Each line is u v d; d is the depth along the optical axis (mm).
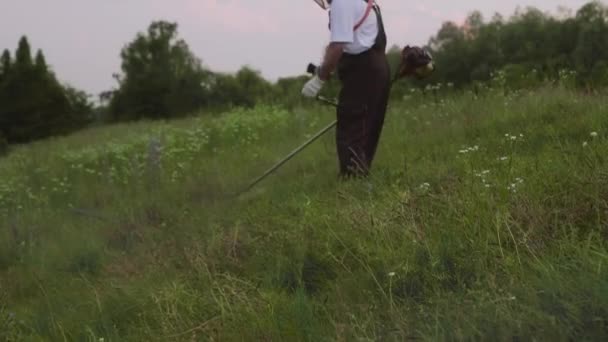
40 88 48188
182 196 7906
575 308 2750
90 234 6738
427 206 4328
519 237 3682
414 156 6473
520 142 5902
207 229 5492
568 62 11102
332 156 7898
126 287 4570
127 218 7031
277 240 4578
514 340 2732
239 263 4543
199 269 4434
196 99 42500
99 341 3797
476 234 3816
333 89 16141
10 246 7035
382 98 5910
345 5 5621
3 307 4684
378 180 5414
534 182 4262
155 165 10000
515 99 8828
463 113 8805
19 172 13375
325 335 3248
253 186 7242
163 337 3621
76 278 5418
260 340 3311
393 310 3293
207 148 12281
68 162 13586
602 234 3541
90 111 52469
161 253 5273
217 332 3477
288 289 4008
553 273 3098
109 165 12477
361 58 5785
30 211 8914
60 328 4055
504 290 3139
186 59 45625
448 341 2859
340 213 4609
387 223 4223
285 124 13094
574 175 4160
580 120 6211
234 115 15320
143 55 45875
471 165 4969
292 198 5723
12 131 47156
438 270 3572
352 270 4031
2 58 49875
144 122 26797
